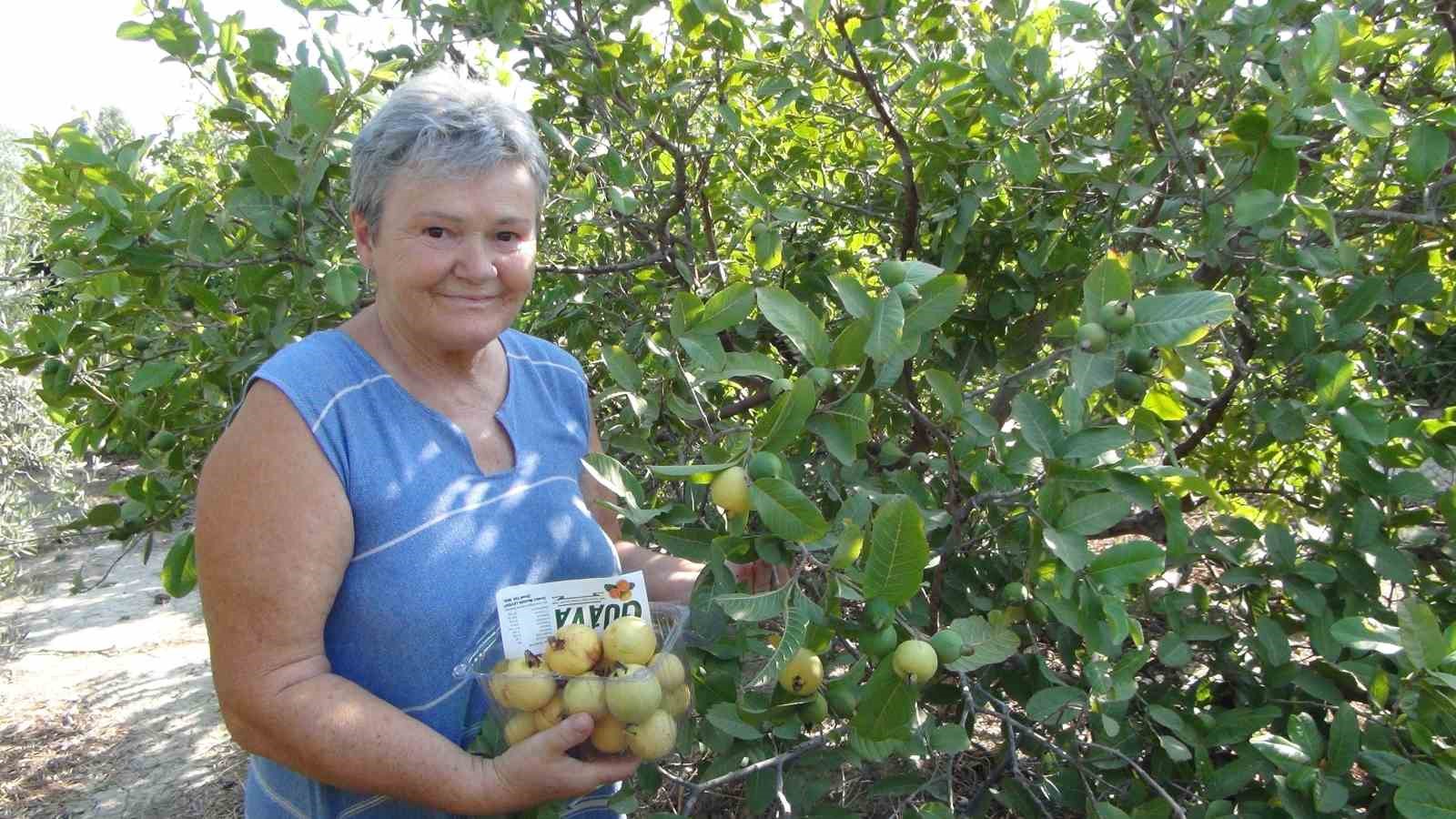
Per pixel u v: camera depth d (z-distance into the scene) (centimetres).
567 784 144
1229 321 263
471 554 153
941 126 308
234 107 244
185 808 375
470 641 152
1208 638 232
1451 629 159
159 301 258
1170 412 203
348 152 247
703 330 180
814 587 186
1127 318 161
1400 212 251
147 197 262
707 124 379
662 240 321
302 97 217
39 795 387
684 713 160
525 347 183
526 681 144
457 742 155
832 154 379
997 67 256
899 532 136
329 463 142
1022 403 164
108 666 503
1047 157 273
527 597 152
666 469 142
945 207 299
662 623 166
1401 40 220
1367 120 190
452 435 156
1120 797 228
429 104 147
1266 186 201
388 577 147
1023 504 177
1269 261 235
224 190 295
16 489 555
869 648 144
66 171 260
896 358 161
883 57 303
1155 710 212
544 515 165
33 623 559
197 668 498
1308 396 232
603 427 312
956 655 148
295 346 151
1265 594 244
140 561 662
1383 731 186
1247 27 237
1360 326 223
